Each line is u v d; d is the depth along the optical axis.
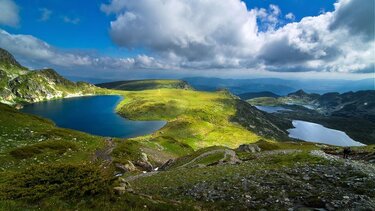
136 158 92.88
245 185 30.59
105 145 99.12
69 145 81.19
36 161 62.00
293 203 23.61
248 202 25.34
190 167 58.19
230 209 24.30
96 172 26.83
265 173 34.72
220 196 28.25
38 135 86.38
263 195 26.55
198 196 29.55
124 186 26.52
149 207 23.41
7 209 20.20
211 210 24.39
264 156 59.22
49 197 23.02
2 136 77.44
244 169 40.00
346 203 21.80
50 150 72.69
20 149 66.12
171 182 39.25
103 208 22.12
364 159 51.72
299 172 33.19
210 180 35.50
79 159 72.00
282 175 32.66
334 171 31.70
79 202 22.69
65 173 26.47
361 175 28.72
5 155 61.03
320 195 24.17
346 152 62.16
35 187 24.31
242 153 75.31
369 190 24.48
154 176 50.09
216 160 64.19
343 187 26.27
